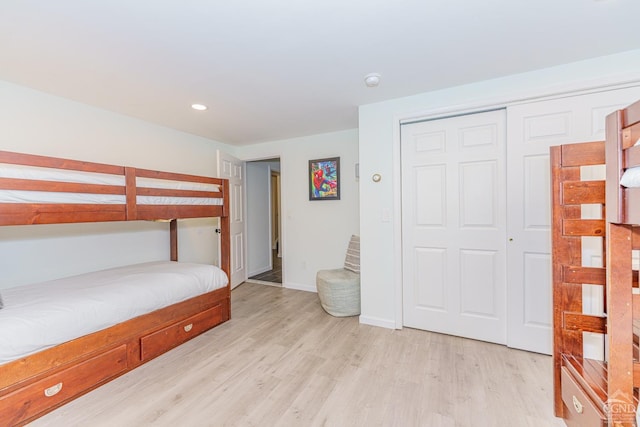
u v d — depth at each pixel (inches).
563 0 52.9
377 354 86.5
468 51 71.2
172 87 90.4
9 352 56.4
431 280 101.4
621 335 39.8
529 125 84.0
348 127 138.3
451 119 96.7
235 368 79.6
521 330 87.4
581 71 76.6
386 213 104.6
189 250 147.3
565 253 54.8
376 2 52.7
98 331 71.6
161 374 77.0
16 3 50.8
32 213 64.4
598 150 52.0
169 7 52.9
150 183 108.1
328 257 151.9
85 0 50.4
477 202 93.6
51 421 59.7
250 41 65.2
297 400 65.9
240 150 177.6
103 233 111.2
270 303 136.3
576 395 48.4
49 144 95.2
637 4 54.0
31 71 78.8
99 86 89.1
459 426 57.6
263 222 203.3
